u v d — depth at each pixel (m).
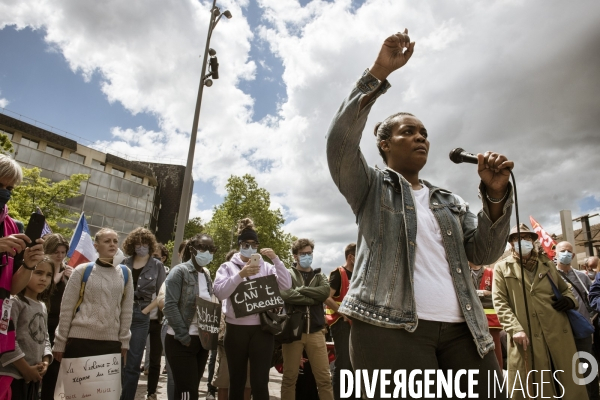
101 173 45.00
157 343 5.56
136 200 48.38
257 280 4.02
